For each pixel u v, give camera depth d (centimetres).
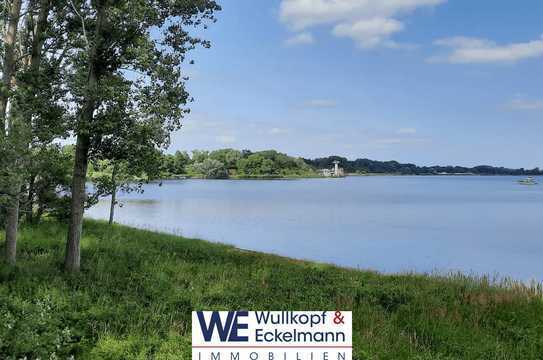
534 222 5659
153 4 1439
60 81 1382
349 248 3553
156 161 1488
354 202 8675
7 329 866
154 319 1051
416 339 1098
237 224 4894
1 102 1365
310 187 15275
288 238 3975
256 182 18675
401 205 8219
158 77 1378
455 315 1298
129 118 1334
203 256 2084
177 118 1441
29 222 2238
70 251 1446
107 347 882
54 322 959
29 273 1324
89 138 1405
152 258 1822
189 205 7200
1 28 1455
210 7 1522
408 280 1873
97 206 6269
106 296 1185
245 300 1284
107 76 1377
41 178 1952
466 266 2969
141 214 5534
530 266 2988
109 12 1338
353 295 1434
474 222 5628
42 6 1466
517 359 1043
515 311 1370
